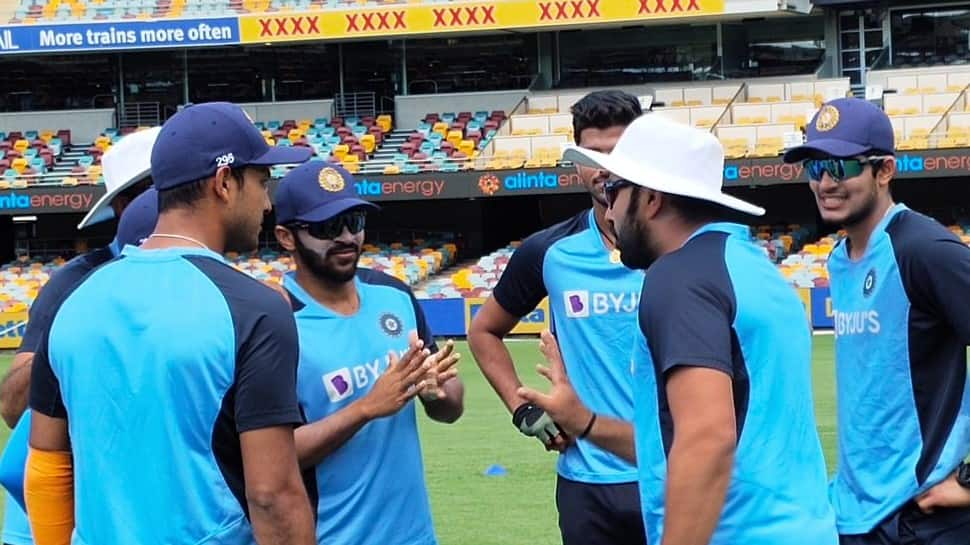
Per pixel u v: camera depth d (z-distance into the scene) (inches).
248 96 1321.4
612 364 202.2
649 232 145.8
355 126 1269.7
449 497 380.5
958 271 162.1
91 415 135.6
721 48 1230.9
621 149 147.7
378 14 1194.0
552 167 1095.6
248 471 133.3
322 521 185.8
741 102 1167.0
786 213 1196.5
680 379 133.4
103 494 135.2
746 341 136.9
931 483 167.5
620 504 200.5
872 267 171.3
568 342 207.0
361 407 179.6
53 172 1243.8
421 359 180.4
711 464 131.1
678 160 144.3
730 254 139.9
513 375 220.5
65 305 139.1
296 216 187.8
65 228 1306.6
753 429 137.3
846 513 175.8
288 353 135.1
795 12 1151.0
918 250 164.7
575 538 206.2
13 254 1310.3
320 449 178.7
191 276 135.3
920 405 168.6
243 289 135.6
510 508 363.6
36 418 143.9
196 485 133.6
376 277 201.8
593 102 201.6
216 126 139.6
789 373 139.7
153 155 140.7
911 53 1192.2
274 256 1178.0
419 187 1119.0
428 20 1185.4
